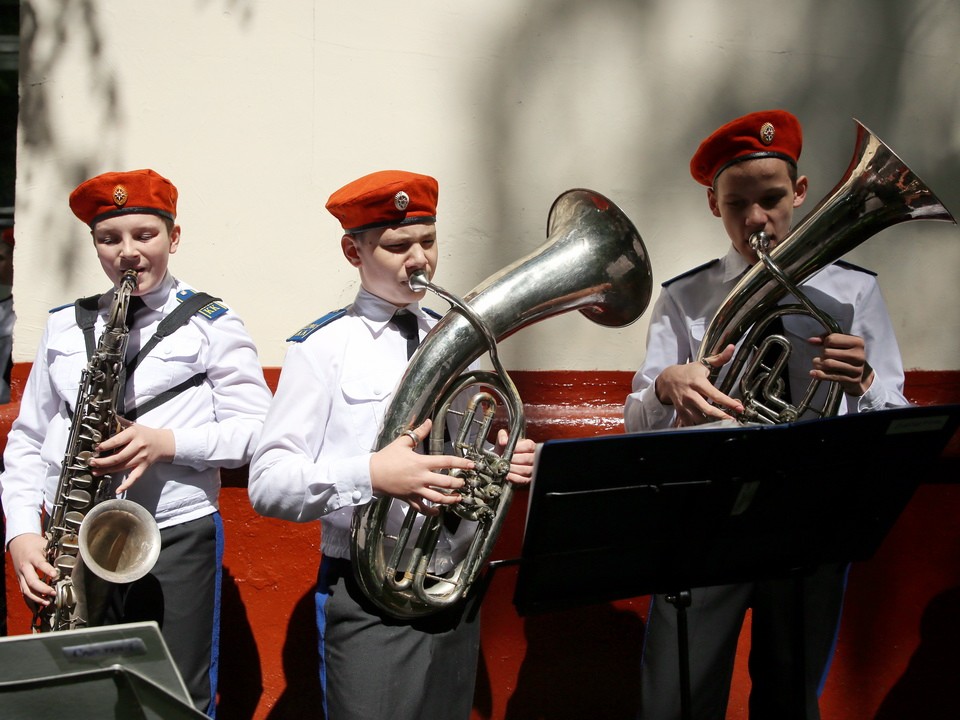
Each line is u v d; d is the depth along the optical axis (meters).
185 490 3.96
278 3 4.82
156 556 3.51
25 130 4.81
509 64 4.96
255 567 4.68
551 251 3.57
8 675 2.81
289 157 4.87
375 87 4.89
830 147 5.18
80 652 2.83
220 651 4.68
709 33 5.09
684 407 3.81
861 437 3.42
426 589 3.55
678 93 5.08
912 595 5.00
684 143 5.10
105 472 3.74
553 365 5.05
